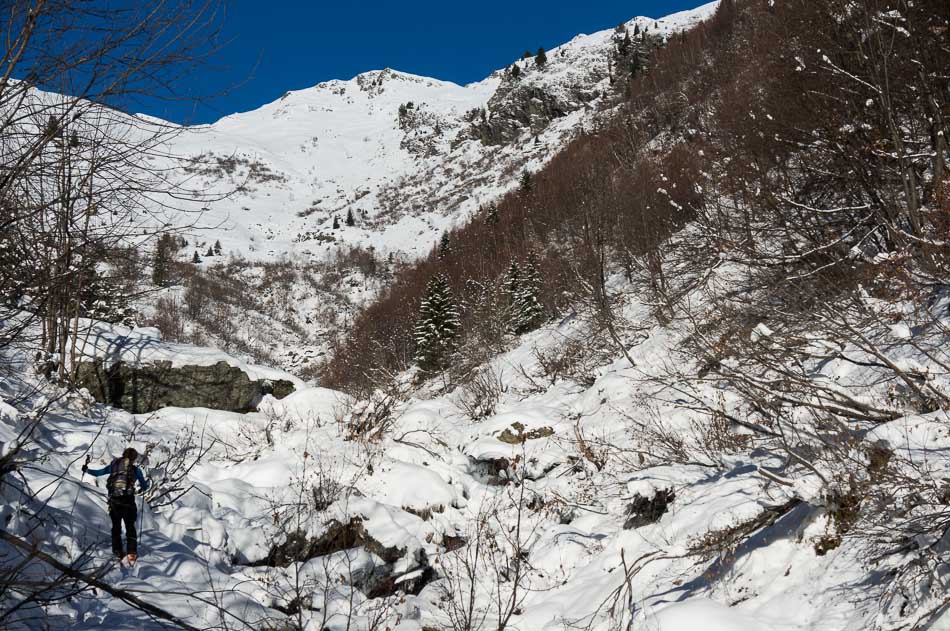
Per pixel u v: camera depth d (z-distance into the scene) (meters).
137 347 12.71
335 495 8.84
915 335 7.98
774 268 13.48
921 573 4.63
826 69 11.55
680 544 7.37
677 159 22.42
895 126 10.39
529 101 152.75
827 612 5.05
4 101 3.62
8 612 3.57
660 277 18.19
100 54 3.79
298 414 12.79
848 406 6.75
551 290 29.08
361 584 7.73
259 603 6.54
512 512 10.34
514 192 73.94
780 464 7.74
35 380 9.02
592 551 8.78
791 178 14.46
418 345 31.02
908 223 11.19
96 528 6.56
